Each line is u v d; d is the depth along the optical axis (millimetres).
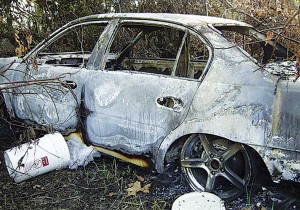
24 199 3416
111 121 3584
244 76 2941
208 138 3168
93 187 3582
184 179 3459
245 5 5148
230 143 3105
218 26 3443
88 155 3850
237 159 3182
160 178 3465
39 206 3309
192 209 2885
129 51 4820
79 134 3922
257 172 3074
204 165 3225
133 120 3428
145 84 3365
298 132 2695
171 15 3637
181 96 3162
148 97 3326
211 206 2908
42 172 3719
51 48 6320
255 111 2834
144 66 4746
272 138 2785
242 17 5250
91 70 3770
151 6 6871
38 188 3592
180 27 3379
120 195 3432
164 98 3238
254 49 3900
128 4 6988
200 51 4605
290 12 4262
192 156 3332
